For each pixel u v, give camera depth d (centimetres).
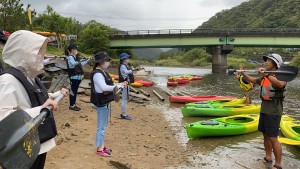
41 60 288
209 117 1187
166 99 1647
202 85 2525
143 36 4194
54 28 3056
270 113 616
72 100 993
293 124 934
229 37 4250
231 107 1244
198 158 707
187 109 1175
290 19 8894
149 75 3669
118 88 601
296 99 1747
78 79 973
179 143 823
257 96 1788
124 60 980
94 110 1038
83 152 624
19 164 229
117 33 4397
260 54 7388
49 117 288
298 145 790
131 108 1255
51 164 544
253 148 803
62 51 2872
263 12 10981
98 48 4131
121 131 861
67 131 757
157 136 863
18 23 1964
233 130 903
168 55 10538
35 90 278
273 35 4134
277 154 623
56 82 415
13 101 255
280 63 613
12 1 1939
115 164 579
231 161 696
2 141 220
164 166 632
